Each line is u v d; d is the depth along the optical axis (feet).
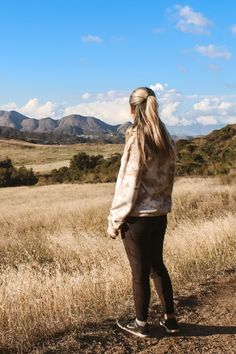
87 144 471.62
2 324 15.14
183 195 55.21
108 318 15.24
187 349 12.85
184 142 178.70
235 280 19.27
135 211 12.57
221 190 58.85
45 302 16.12
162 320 14.83
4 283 18.88
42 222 47.73
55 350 12.96
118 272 19.65
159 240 13.25
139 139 12.30
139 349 12.94
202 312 15.62
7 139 517.14
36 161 345.92
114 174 153.07
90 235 36.04
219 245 24.56
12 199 105.91
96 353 12.75
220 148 155.74
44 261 31.50
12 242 36.65
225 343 13.14
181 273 20.51
